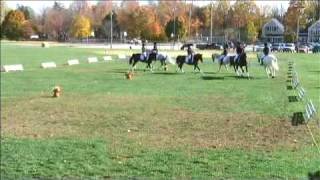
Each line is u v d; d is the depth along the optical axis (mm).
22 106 26203
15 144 16906
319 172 12477
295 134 18172
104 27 165250
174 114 23406
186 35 134750
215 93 31938
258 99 28406
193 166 14117
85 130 19484
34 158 14992
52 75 45719
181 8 144750
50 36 183125
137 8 149375
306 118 17328
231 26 79375
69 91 33250
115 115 23172
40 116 22953
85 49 103000
